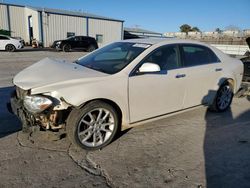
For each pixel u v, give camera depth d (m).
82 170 3.16
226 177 3.15
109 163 3.34
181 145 3.93
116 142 3.91
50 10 34.12
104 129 3.68
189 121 4.95
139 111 3.93
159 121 4.86
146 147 3.81
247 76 6.93
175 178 3.09
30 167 3.17
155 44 4.20
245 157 3.66
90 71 3.73
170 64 4.27
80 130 3.49
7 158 3.33
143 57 3.93
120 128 3.89
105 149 3.69
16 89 3.72
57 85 3.26
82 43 25.27
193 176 3.14
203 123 4.88
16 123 4.43
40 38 32.41
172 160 3.48
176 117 5.13
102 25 37.34
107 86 3.51
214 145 3.99
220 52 5.36
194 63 4.66
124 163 3.36
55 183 2.89
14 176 2.98
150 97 3.98
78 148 3.66
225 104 5.55
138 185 2.93
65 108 3.28
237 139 4.24
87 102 3.42
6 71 10.20
